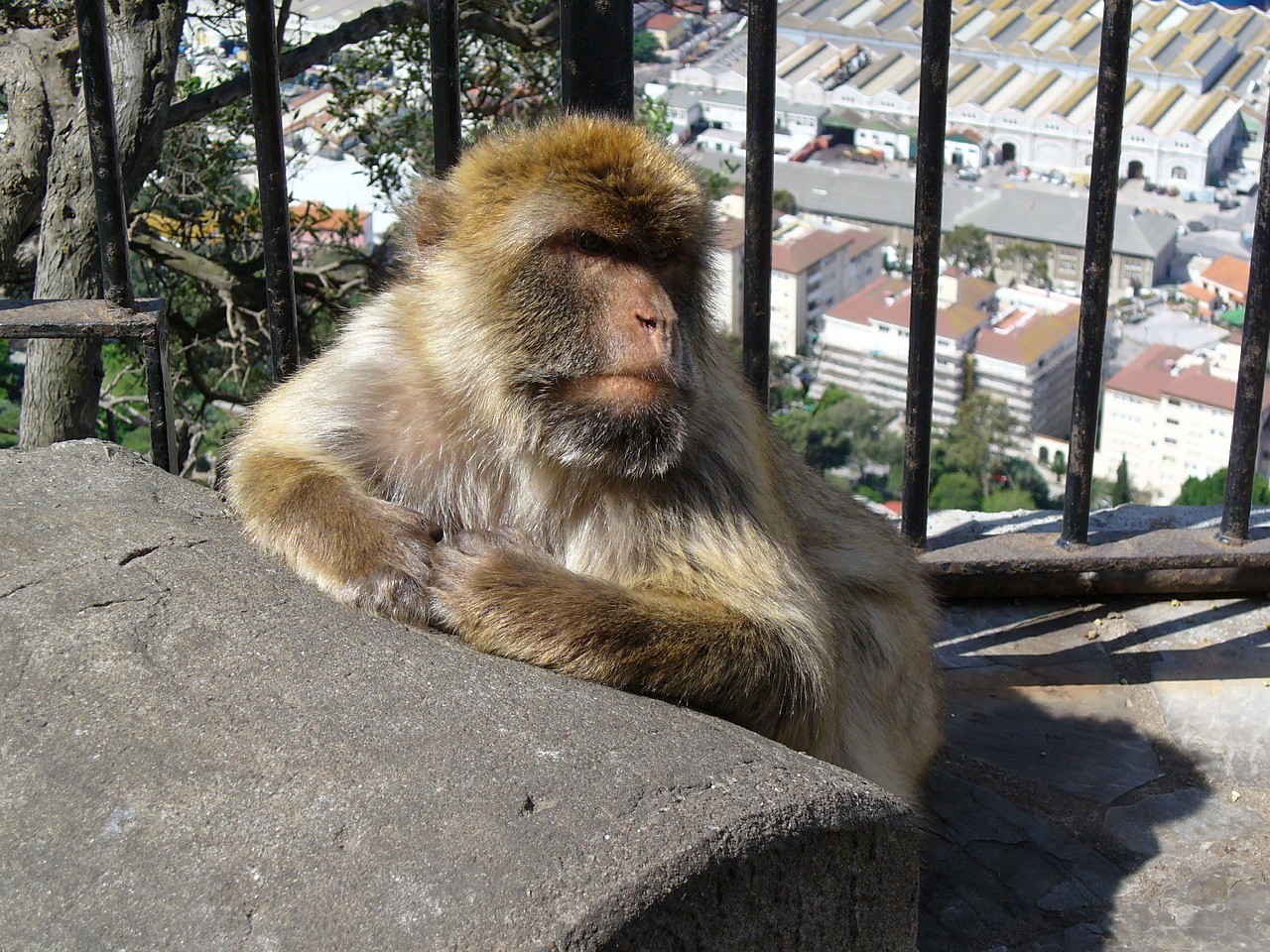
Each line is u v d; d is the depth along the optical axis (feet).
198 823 5.78
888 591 11.95
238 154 33.60
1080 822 11.05
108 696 6.62
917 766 11.62
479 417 10.20
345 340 10.71
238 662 6.93
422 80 29.09
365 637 7.39
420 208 10.62
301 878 5.47
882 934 6.51
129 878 5.55
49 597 7.50
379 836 5.65
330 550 8.66
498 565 8.64
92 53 11.53
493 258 9.86
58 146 21.84
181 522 9.00
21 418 22.62
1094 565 13.64
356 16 29.01
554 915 5.28
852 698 11.37
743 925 5.84
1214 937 9.58
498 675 7.14
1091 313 12.74
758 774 6.28
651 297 9.46
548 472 10.05
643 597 8.94
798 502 11.93
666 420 9.32
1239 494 13.52
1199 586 14.30
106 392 32.04
